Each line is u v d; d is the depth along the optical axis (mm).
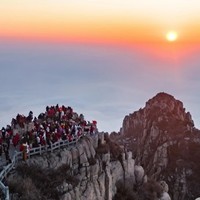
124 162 52969
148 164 119625
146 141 126938
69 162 44375
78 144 46781
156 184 57375
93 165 46469
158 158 117750
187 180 109812
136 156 125125
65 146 45812
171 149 119000
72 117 53250
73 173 44344
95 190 45625
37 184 38688
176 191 108375
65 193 40062
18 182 36531
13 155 41094
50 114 51562
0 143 42062
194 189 107875
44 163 41906
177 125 128000
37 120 50125
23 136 45250
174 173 112125
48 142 44062
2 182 35938
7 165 39031
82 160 45781
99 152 49500
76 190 41750
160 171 114500
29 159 41250
